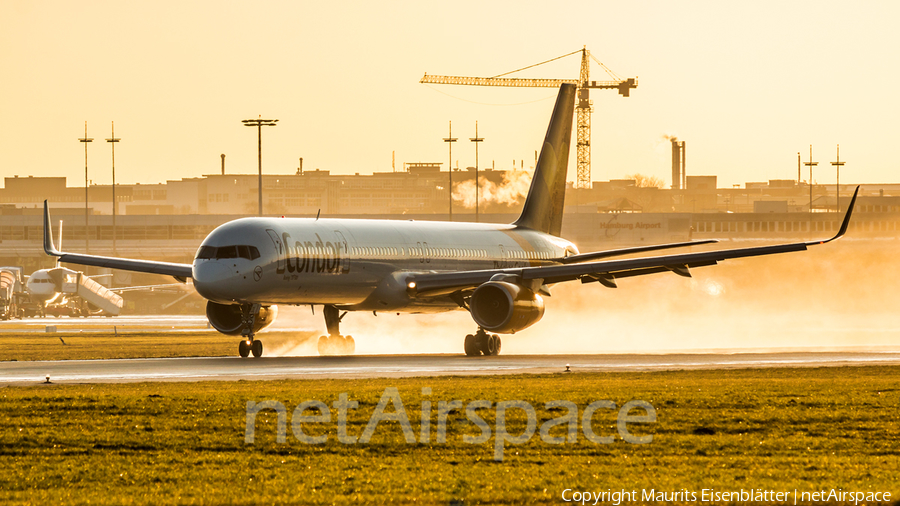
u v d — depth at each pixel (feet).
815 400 326.44
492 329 560.20
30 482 211.82
